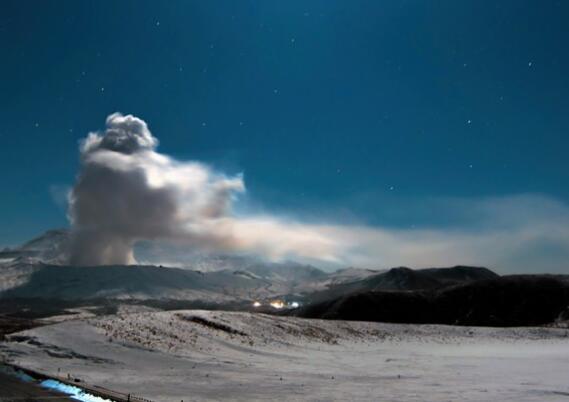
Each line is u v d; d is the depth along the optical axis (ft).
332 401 62.69
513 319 415.03
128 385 69.05
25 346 95.81
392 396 67.46
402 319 422.82
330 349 145.69
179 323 137.28
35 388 59.31
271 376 85.56
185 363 95.40
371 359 126.21
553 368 109.81
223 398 62.23
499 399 66.13
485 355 146.00
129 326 123.34
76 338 104.99
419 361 123.75
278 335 152.97
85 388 59.72
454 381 85.15
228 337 134.21
